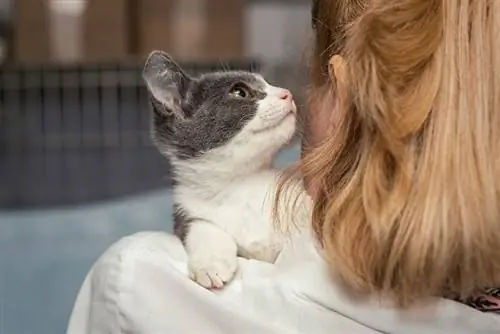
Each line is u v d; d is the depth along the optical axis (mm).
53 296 2129
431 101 757
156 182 2768
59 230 2227
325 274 850
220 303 902
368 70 776
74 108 2764
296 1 2893
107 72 2727
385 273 765
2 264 2154
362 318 828
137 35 2562
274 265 959
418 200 742
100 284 990
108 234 2227
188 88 1374
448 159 741
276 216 971
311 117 1021
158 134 1357
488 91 754
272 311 874
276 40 2826
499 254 744
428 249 732
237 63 2535
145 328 925
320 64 1003
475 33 760
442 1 776
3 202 2770
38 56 2539
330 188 834
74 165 2803
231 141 1287
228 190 1235
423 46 771
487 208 732
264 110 1299
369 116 776
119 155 2791
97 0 2523
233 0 2568
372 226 758
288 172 1009
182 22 2549
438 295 789
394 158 768
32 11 2514
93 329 986
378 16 790
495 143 751
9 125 2766
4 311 2096
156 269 955
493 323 789
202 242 1105
